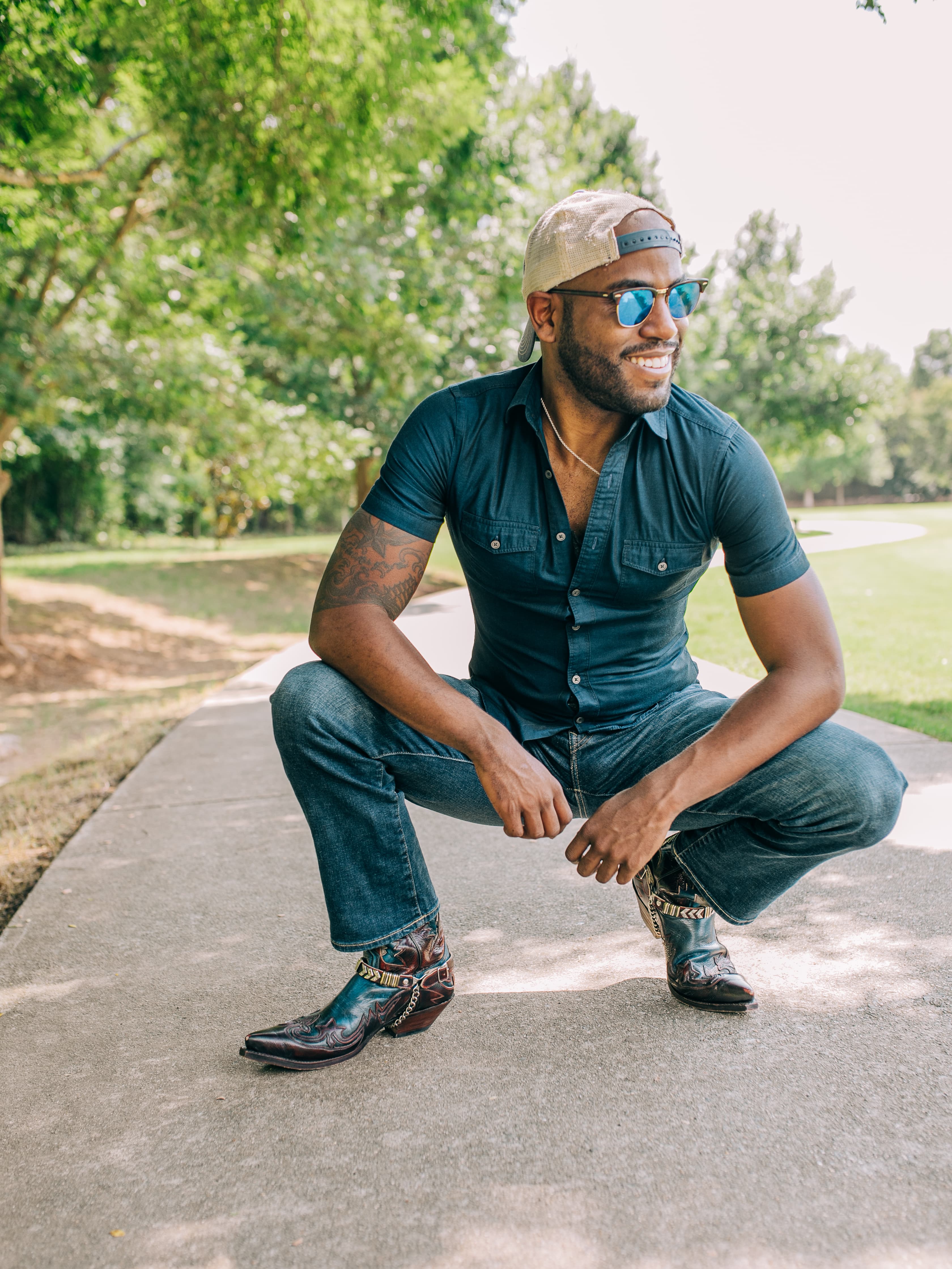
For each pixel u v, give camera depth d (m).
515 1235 1.50
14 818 4.55
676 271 1.95
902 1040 2.00
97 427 17.86
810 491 72.19
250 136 6.62
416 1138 1.77
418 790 2.13
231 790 4.77
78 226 8.76
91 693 11.09
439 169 11.55
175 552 30.30
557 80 21.64
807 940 2.54
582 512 2.08
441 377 17.34
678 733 2.13
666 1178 1.61
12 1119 1.93
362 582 2.04
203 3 6.02
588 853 1.94
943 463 78.19
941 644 8.68
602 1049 2.05
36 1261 1.51
